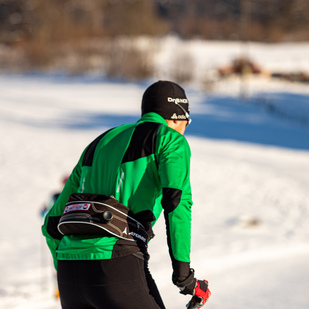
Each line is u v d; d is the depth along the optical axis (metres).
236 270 25.28
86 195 8.74
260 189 51.16
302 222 39.12
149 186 8.75
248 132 119.69
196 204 44.22
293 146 99.62
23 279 24.67
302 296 20.56
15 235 34.94
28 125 104.19
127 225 8.46
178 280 8.34
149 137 8.94
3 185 51.47
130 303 8.33
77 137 86.69
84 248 8.39
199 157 67.94
